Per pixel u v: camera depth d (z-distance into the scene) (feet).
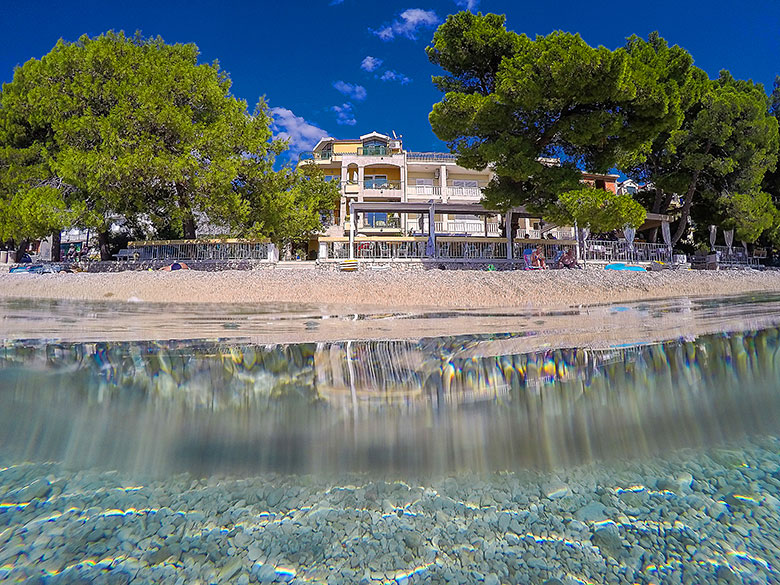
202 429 5.49
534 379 5.80
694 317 10.63
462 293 21.61
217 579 3.27
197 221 48.91
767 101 65.21
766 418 6.37
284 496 4.49
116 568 3.36
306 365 5.66
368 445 5.47
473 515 4.18
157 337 7.66
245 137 41.37
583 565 3.44
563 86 35.42
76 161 36.17
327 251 52.60
